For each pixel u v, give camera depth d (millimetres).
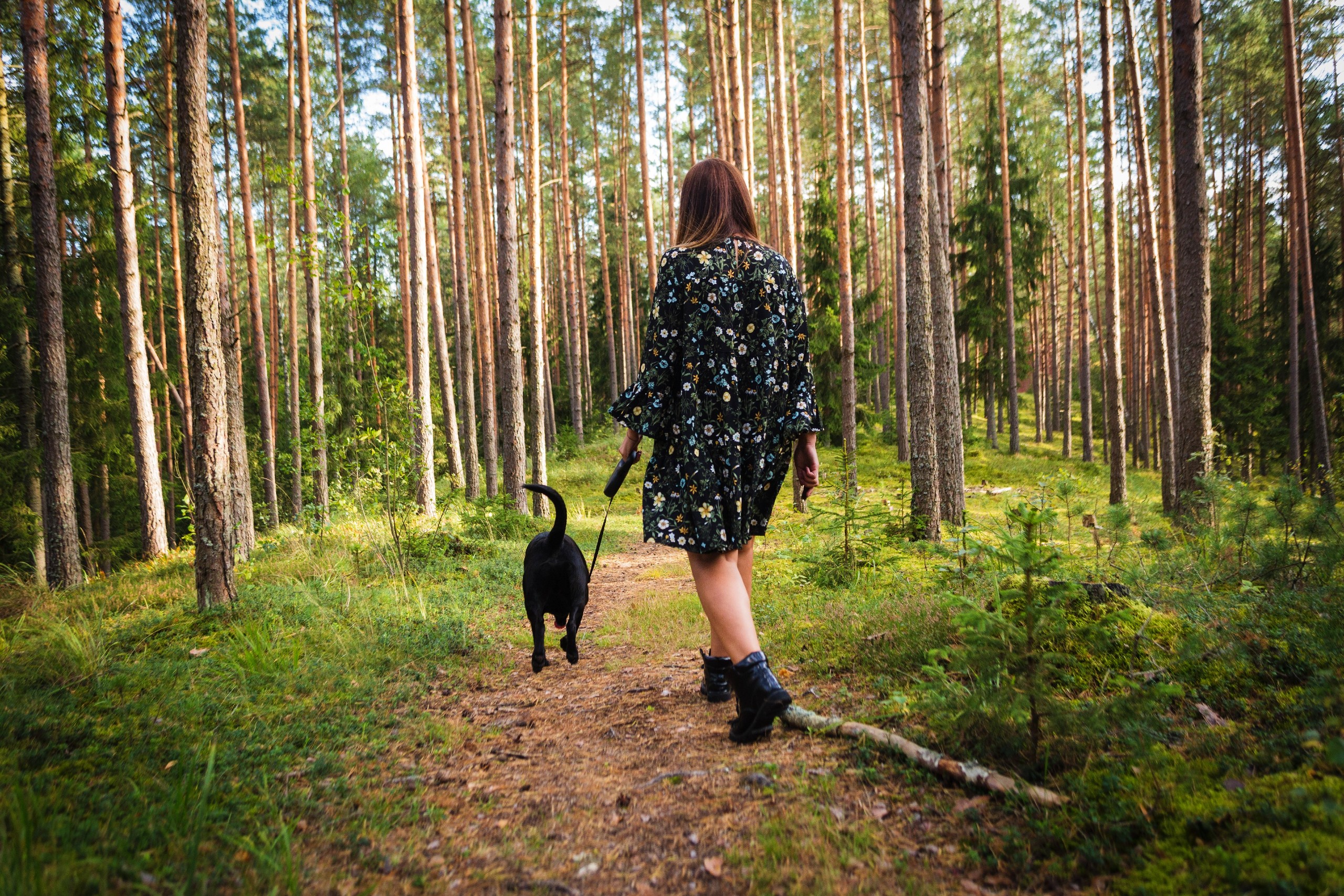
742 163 16141
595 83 29141
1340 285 23656
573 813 2186
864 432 25734
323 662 4090
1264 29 22172
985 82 25828
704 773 2342
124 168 12078
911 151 9195
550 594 3855
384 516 8797
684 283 2441
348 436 9406
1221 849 1471
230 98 22062
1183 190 8914
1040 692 2121
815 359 20188
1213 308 24812
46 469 10188
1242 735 2047
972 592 3910
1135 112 15781
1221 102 25625
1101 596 3312
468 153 29375
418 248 15469
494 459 17391
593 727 3014
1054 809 1853
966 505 14859
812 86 29578
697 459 2395
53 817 2027
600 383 37750
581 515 15617
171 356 22984
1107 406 19953
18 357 12922
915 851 1784
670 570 8555
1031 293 27719
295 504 19125
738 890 1688
